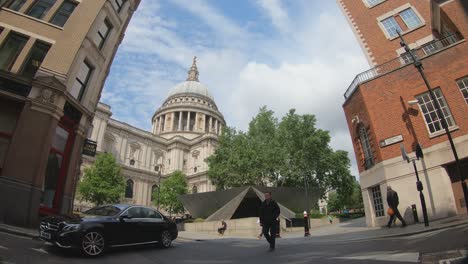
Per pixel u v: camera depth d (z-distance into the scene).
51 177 15.56
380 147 16.70
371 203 17.94
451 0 16.02
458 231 8.86
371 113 17.47
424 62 16.36
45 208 14.90
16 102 14.34
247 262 7.30
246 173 40.56
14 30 15.38
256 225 23.59
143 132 79.75
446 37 16.44
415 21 21.17
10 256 6.94
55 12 17.02
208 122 98.62
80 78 17.69
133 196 70.00
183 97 101.88
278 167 40.62
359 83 18.39
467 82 14.89
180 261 7.89
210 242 13.74
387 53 21.31
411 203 15.08
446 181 14.33
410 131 15.95
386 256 6.51
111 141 72.19
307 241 12.31
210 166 48.09
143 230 9.95
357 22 23.73
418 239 8.84
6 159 13.12
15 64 14.84
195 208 30.89
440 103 15.51
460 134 14.42
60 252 8.48
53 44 16.00
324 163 46.22
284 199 29.34
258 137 45.91
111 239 8.88
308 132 46.16
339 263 6.18
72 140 17.09
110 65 21.20
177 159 80.44
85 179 46.41
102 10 18.91
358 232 14.84
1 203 12.39
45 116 14.38
